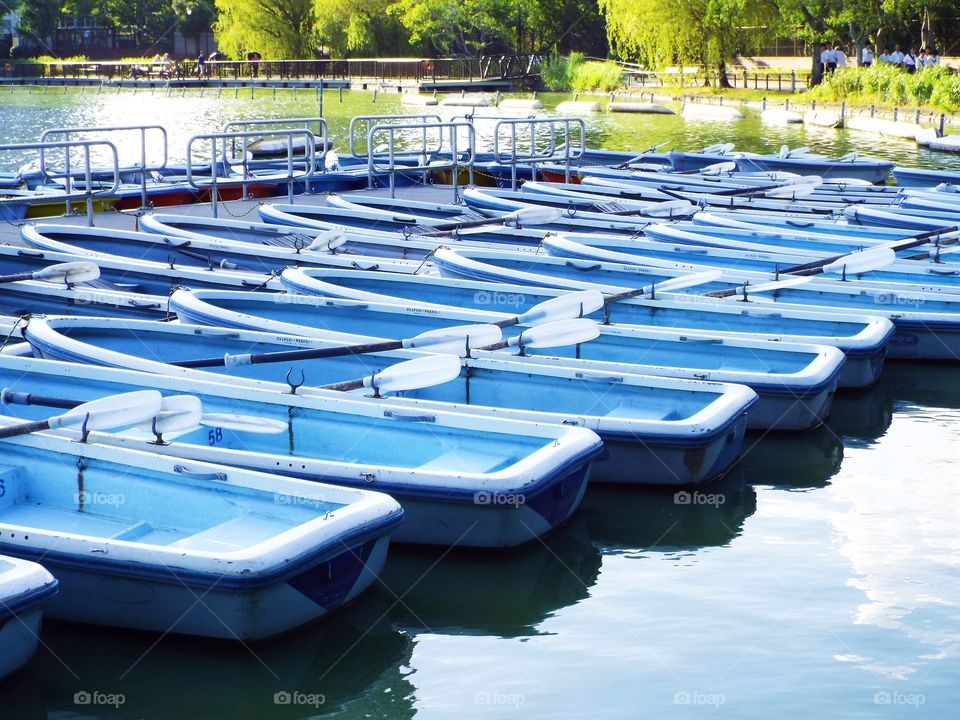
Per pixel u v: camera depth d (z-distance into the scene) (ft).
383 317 29.96
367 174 56.65
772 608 19.60
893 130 102.78
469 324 29.09
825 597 19.97
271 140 83.97
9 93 174.09
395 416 21.86
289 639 18.03
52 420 19.65
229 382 23.82
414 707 16.75
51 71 204.74
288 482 18.56
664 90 155.74
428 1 192.54
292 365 26.61
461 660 18.07
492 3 189.78
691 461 23.35
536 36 196.03
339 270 33.55
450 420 21.71
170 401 19.67
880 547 21.97
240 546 17.81
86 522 19.58
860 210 46.52
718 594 20.15
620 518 23.26
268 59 205.67
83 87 189.88
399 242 39.47
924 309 33.83
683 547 22.06
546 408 24.98
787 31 142.00
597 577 20.85
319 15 200.34
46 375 23.99
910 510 23.72
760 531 22.75
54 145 41.81
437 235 42.09
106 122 120.06
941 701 16.76
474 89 174.29
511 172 59.72
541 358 25.66
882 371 32.50
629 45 156.35
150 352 27.63
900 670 17.61
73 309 31.27
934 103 115.24
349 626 18.94
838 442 27.68
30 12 240.73
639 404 24.80
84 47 252.21
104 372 23.56
